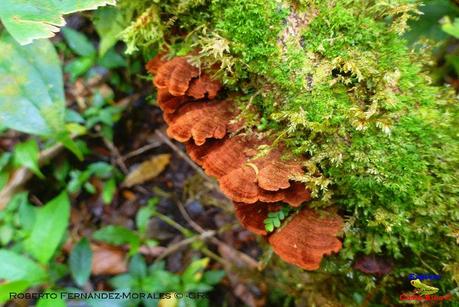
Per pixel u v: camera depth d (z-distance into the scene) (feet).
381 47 0.89
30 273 1.22
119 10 1.17
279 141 0.89
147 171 1.65
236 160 0.90
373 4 0.92
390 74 0.83
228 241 1.56
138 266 1.44
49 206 1.30
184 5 0.98
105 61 1.58
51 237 1.27
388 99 0.84
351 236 0.91
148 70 1.06
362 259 0.92
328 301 1.05
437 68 1.33
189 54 0.97
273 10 0.87
